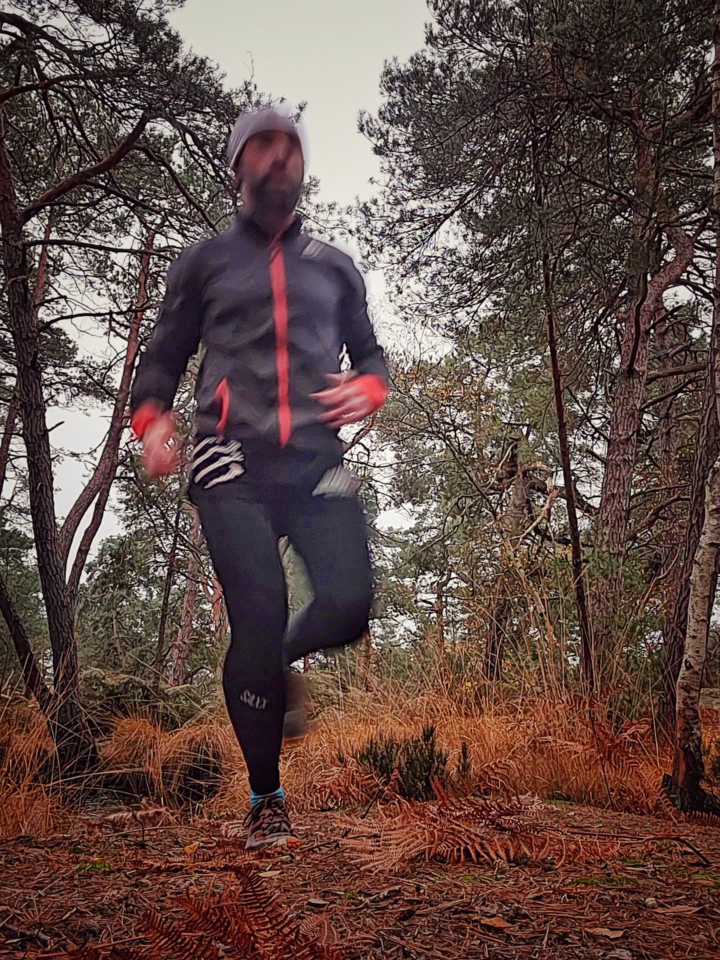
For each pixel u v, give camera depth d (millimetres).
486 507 10742
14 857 2332
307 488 2299
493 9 8539
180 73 6449
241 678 2246
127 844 2520
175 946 1309
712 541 3234
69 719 4406
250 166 2434
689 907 1765
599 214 6676
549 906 1787
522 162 6219
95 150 7336
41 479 5219
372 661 5922
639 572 5992
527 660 5156
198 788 3904
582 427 12695
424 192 9164
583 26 6008
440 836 2166
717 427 5211
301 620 2283
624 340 10133
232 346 2326
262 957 1297
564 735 4023
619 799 3305
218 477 2277
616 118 6195
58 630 4895
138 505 8609
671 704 4680
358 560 2287
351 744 4258
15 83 6883
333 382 2365
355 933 1598
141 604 10641
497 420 11305
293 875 2033
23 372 5383
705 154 8023
